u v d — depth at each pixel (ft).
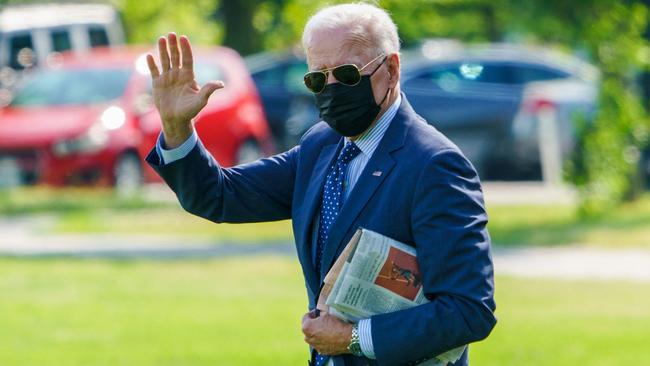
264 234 104.78
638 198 121.08
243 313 69.31
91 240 101.55
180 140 31.17
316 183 30.71
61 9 182.91
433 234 28.27
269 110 154.10
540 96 142.00
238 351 59.88
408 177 28.86
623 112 115.65
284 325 66.18
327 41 29.27
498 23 201.36
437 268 28.17
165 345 61.05
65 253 93.45
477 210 28.60
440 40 203.62
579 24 117.91
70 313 68.80
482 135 144.87
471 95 144.97
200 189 31.53
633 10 118.01
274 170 32.63
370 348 28.37
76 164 130.72
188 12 259.60
